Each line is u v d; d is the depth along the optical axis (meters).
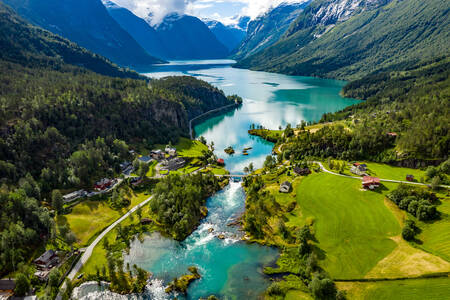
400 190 119.06
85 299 82.38
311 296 81.25
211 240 109.62
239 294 84.31
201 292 85.38
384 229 104.38
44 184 133.88
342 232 104.75
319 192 133.38
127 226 115.50
